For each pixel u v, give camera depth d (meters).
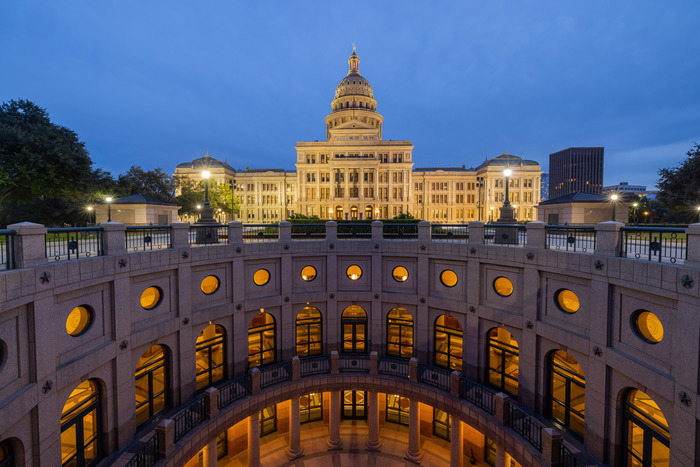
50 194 26.56
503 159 89.75
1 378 7.31
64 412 9.42
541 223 12.56
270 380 15.27
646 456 9.24
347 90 97.81
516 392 13.80
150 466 10.12
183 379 13.43
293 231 20.64
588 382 10.72
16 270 7.54
